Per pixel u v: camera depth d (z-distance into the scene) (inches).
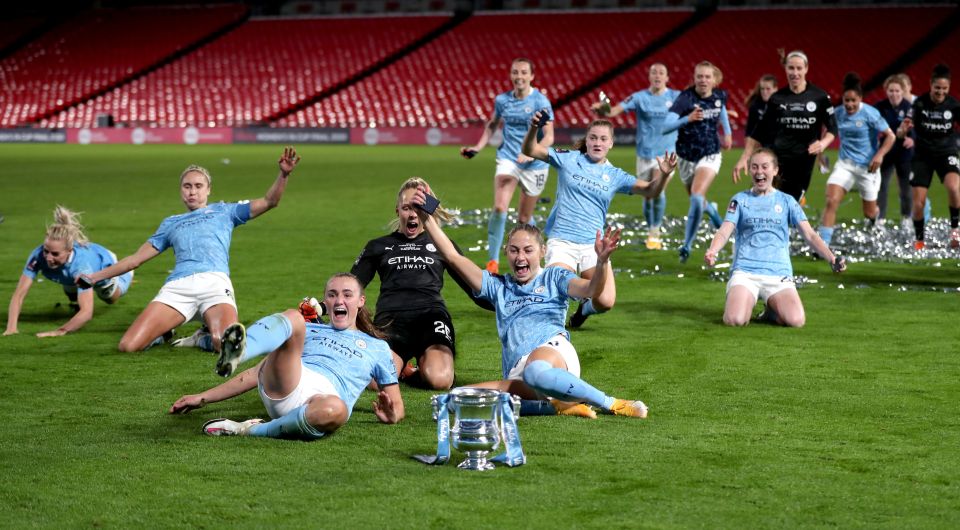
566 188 334.3
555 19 1856.5
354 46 1900.8
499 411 187.2
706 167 470.0
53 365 271.3
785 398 235.9
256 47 1932.8
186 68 1904.5
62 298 378.9
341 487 174.4
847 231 558.6
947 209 673.6
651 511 163.3
